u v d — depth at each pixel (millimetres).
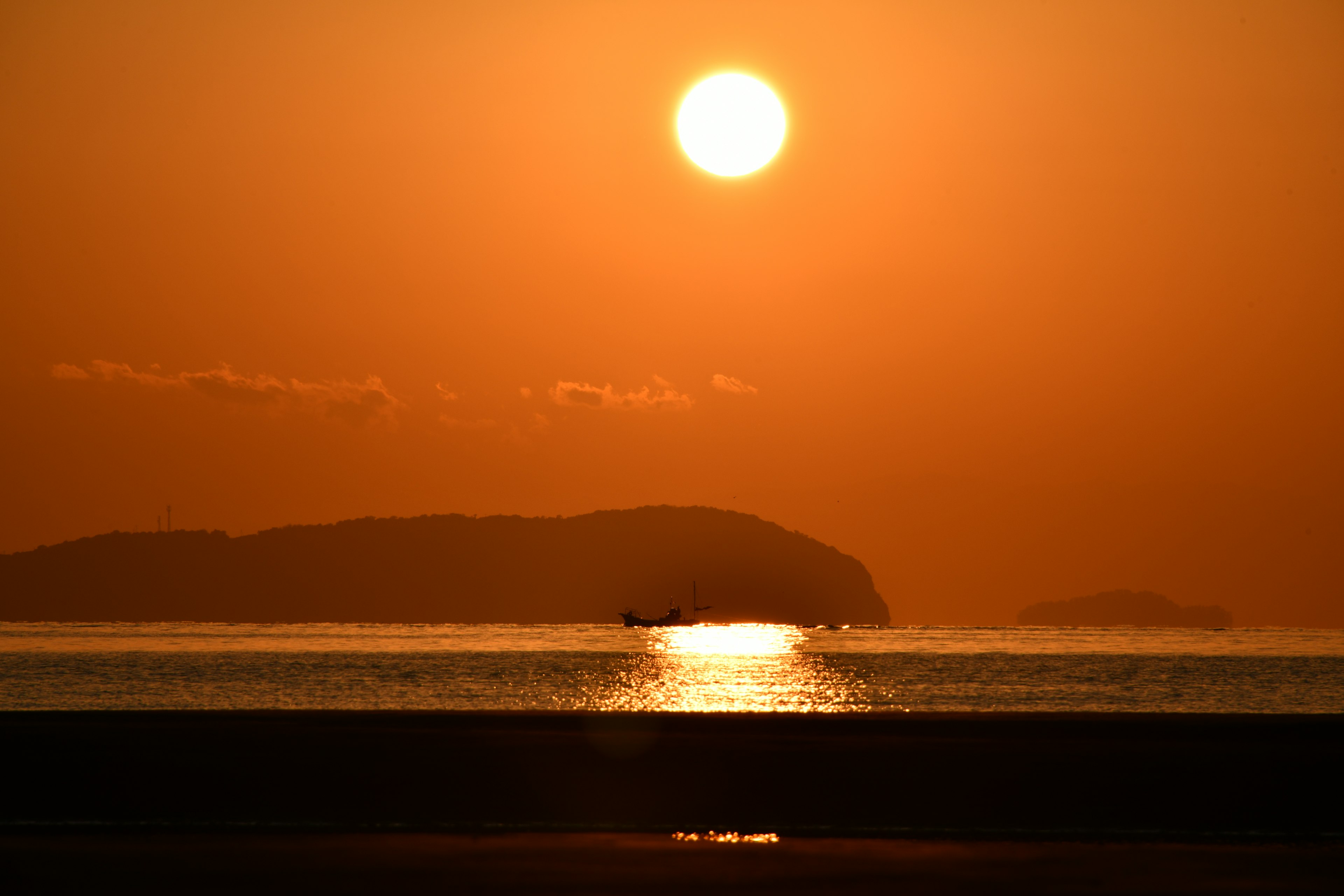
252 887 76562
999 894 75188
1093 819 102375
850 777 121500
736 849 87562
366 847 87875
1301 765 128750
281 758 131625
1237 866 82812
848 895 74875
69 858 84312
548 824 97312
